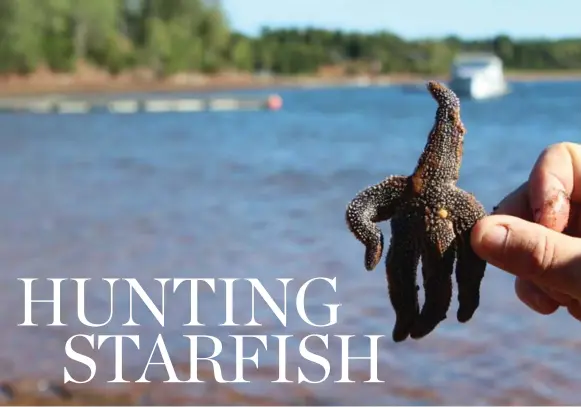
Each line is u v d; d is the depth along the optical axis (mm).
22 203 18672
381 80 104188
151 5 89250
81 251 13344
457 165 1869
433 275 1873
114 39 80312
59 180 22703
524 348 8414
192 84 88750
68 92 71688
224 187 20953
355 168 24312
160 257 12852
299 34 105188
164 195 19703
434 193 1856
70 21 77750
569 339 8578
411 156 26953
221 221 16031
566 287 1931
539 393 7465
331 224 15406
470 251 1886
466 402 7383
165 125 40906
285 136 34594
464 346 8508
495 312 9383
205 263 12398
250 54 100375
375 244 1836
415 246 1870
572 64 94188
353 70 105688
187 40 88250
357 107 56062
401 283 1880
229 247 13531
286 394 7598
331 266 11930
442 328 9008
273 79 102750
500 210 2355
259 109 53312
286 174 23250
